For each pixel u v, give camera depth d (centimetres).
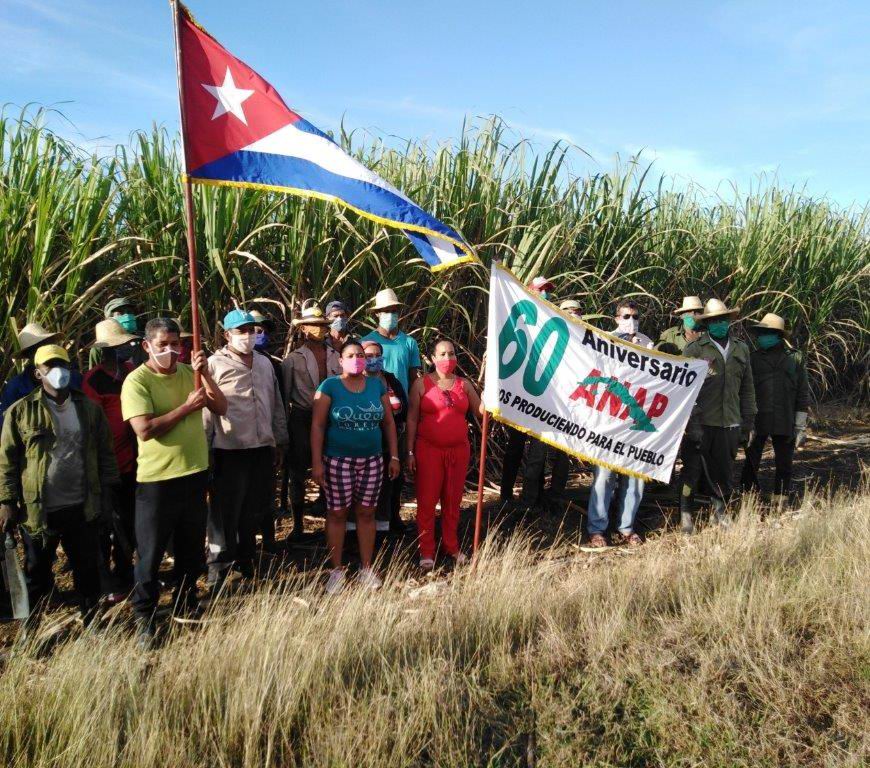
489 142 827
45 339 425
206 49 446
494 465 788
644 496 757
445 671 364
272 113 459
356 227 710
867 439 1027
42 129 608
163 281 629
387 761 300
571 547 604
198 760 299
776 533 570
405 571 539
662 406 587
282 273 716
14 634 416
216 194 638
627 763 308
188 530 429
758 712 339
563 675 371
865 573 471
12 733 302
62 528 407
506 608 423
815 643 400
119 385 487
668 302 983
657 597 458
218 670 343
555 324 552
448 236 479
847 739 321
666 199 1090
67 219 606
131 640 379
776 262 1062
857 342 1203
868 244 1254
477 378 783
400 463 621
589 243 890
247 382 487
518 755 314
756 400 732
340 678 346
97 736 297
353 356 490
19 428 392
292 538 594
